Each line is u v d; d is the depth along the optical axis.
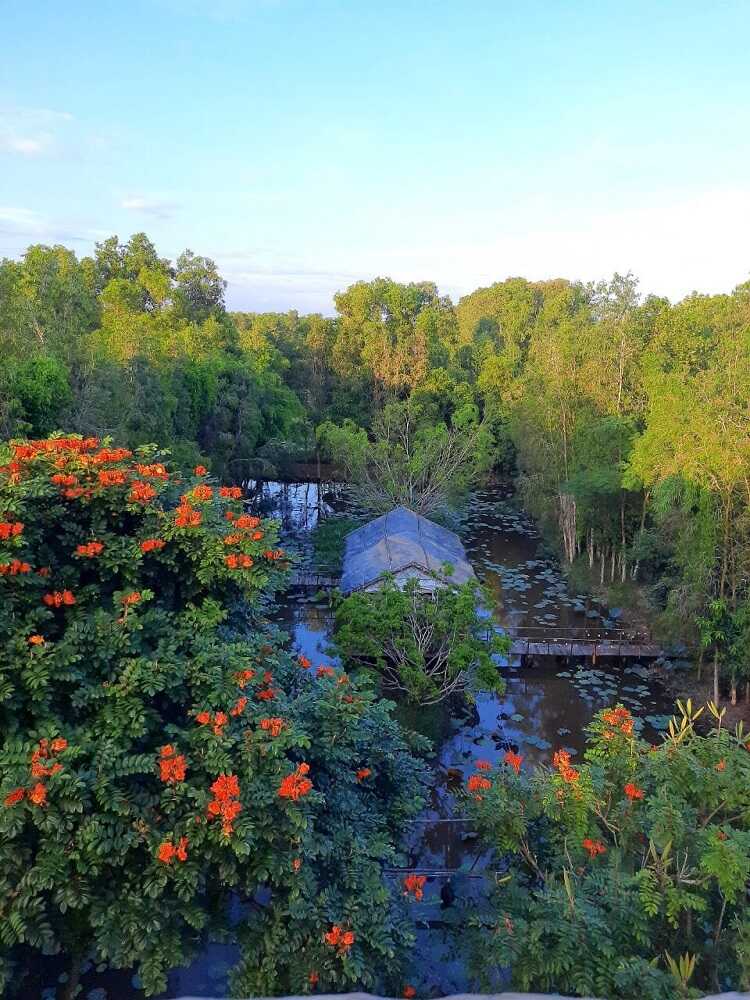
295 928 5.95
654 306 25.14
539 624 21.20
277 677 7.84
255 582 6.61
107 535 6.80
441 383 42.69
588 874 6.59
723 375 16.64
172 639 6.47
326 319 47.28
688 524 16.64
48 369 17.73
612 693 17.05
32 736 5.43
